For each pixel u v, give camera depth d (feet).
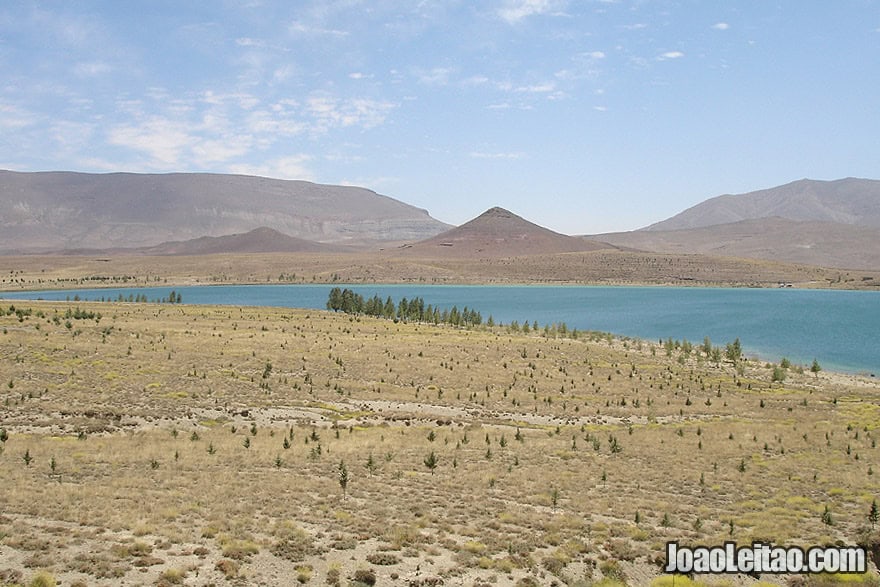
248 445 175.01
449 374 333.21
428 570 88.99
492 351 404.16
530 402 282.77
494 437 208.33
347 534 102.17
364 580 83.30
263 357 338.54
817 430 230.07
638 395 308.81
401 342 421.18
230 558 86.94
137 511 105.09
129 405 226.17
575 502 132.57
